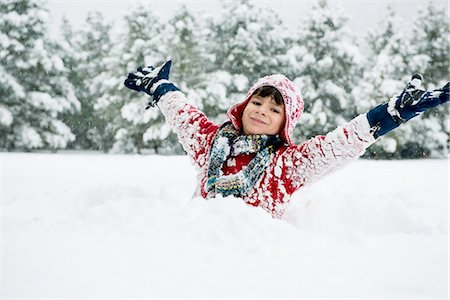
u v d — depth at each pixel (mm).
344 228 2348
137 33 29266
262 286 1245
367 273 1373
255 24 29125
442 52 27484
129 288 1209
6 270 1330
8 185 5305
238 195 2580
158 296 1161
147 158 11234
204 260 1456
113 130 29812
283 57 29484
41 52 27562
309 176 2658
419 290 1227
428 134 26578
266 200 2596
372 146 26406
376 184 5484
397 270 1409
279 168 2666
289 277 1321
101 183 5551
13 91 26688
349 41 29484
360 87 26781
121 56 29203
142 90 3430
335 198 2592
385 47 27734
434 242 1820
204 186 2738
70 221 1970
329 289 1230
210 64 30062
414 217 2314
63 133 28281
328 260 1505
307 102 27719
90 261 1419
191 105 3178
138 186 3201
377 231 2318
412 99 2395
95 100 32906
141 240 1647
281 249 1609
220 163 2668
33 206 2982
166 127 27328
